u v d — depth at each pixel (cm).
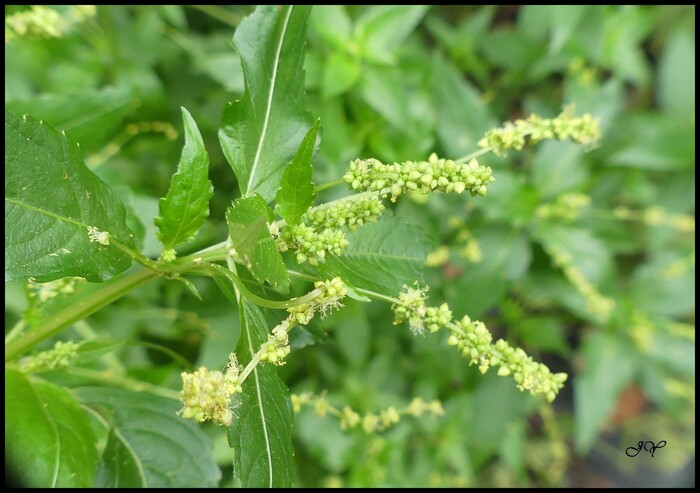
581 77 25
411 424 24
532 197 22
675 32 29
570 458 35
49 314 14
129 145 20
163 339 22
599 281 22
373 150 20
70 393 14
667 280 25
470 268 22
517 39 25
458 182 11
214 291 20
